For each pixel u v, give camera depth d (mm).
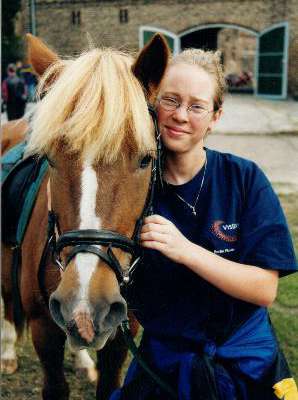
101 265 1465
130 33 20625
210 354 1629
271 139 11086
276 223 1658
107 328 1449
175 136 1656
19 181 2555
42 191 2260
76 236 1474
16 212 2506
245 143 10570
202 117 1639
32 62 1849
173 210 1717
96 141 1456
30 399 2883
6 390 2951
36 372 3127
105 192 1495
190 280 1688
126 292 1659
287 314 3691
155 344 1715
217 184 1700
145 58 1690
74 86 1531
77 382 3018
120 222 1518
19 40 20812
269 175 7770
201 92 1619
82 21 20703
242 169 1700
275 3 19344
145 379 1720
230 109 16047
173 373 1671
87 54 1642
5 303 3066
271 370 1645
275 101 18750
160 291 1709
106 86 1503
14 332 3133
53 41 20969
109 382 2338
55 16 20750
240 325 1686
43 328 2217
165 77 1681
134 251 1599
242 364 1629
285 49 19156
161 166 1736
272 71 19766
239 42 31719
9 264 2705
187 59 1659
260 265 1642
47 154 1572
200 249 1573
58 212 1590
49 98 1557
